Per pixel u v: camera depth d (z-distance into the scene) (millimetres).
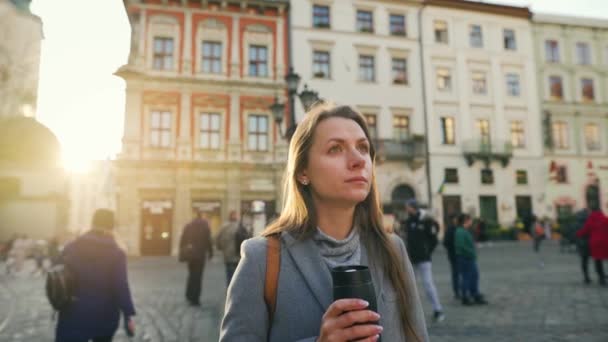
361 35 22547
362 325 783
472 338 4641
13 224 26266
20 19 28297
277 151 20219
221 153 19734
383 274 1193
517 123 24469
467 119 23562
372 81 22391
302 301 1020
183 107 19562
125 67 19047
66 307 2844
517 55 25000
